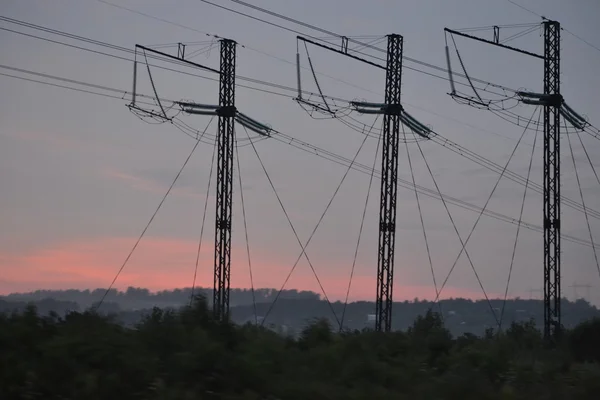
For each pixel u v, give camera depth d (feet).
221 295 409.90
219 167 423.64
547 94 413.59
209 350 166.30
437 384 177.47
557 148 413.18
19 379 146.92
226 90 430.20
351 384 171.42
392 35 433.07
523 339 307.99
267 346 180.55
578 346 305.53
